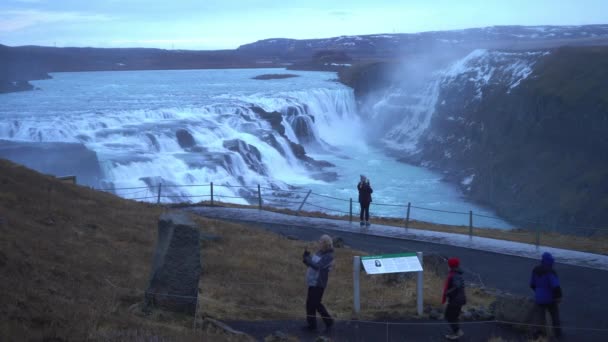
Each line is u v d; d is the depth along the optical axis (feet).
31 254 42.39
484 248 73.10
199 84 426.51
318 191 176.55
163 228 37.65
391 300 47.09
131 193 136.36
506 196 174.91
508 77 226.17
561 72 194.80
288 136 239.91
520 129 194.18
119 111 198.29
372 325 40.04
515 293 54.08
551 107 181.06
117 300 37.73
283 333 36.83
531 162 179.93
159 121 193.98
